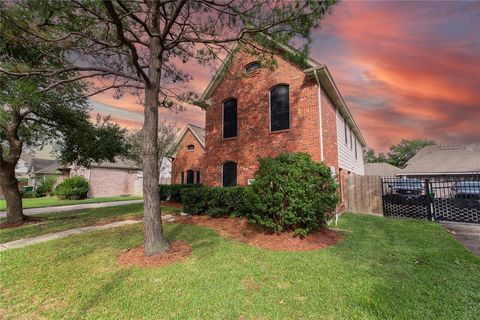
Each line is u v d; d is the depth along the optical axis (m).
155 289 3.35
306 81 8.80
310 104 8.62
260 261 4.43
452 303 2.95
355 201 10.98
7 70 4.31
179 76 7.00
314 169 6.20
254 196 6.31
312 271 3.98
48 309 2.91
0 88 4.57
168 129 20.27
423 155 24.66
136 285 3.46
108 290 3.32
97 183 23.08
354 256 4.75
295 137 8.85
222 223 7.73
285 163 6.40
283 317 2.71
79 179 20.53
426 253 4.94
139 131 19.34
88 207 13.95
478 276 3.75
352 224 8.20
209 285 3.46
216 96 11.49
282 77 9.37
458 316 2.68
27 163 40.62
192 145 19.75
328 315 2.74
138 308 2.89
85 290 3.34
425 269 4.07
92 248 5.22
